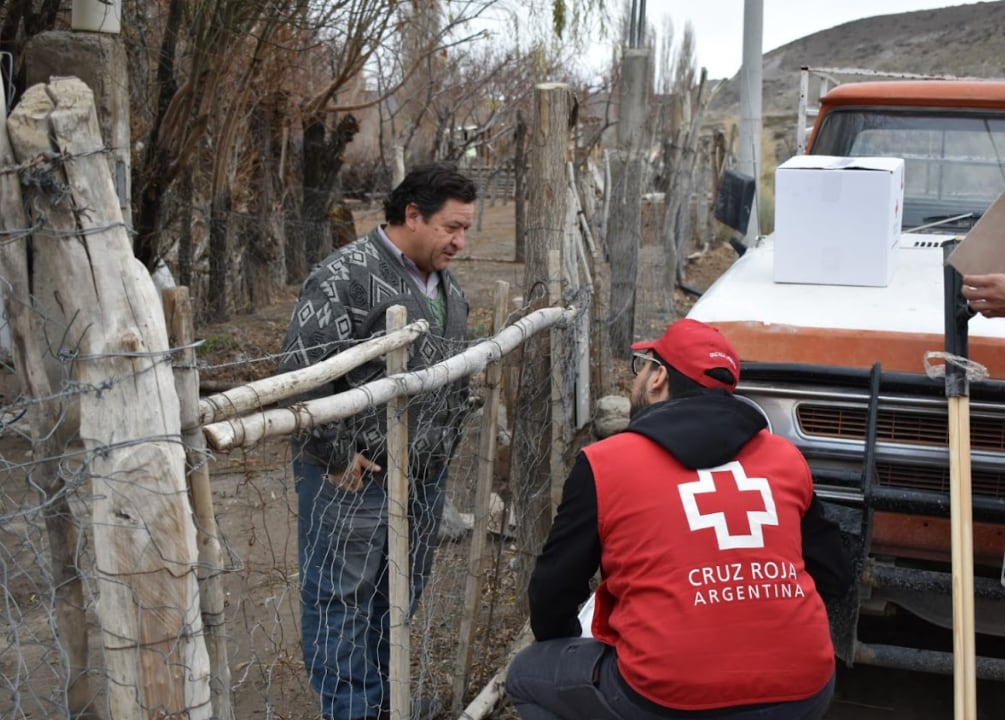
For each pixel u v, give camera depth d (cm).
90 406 183
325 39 1002
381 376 307
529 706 261
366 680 326
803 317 353
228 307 1041
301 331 304
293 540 480
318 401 246
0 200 179
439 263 322
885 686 397
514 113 1661
